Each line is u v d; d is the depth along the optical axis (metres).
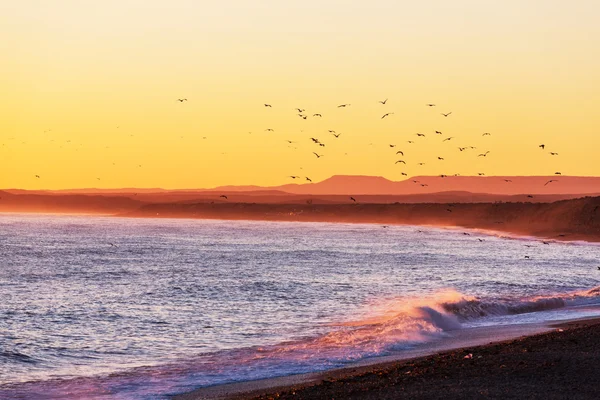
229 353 37.88
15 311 56.09
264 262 117.31
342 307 57.78
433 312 47.94
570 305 58.44
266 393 28.52
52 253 140.50
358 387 26.55
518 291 72.62
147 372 33.47
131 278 87.62
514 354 31.48
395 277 88.69
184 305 59.88
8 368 34.56
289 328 46.56
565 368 27.80
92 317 52.75
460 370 28.44
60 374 33.25
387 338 40.66
